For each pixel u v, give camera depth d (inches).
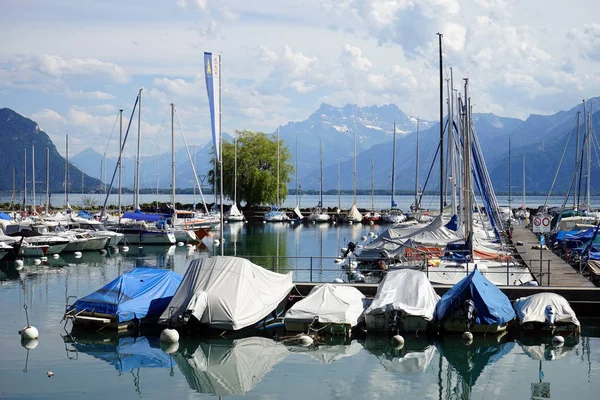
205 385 981.8
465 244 1752.0
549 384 990.4
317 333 1214.9
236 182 4569.4
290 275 1449.3
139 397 928.3
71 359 1093.1
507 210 3969.0
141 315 1254.9
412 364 1088.8
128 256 2450.8
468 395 945.5
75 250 2507.4
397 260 1818.4
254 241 3078.2
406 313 1216.2
